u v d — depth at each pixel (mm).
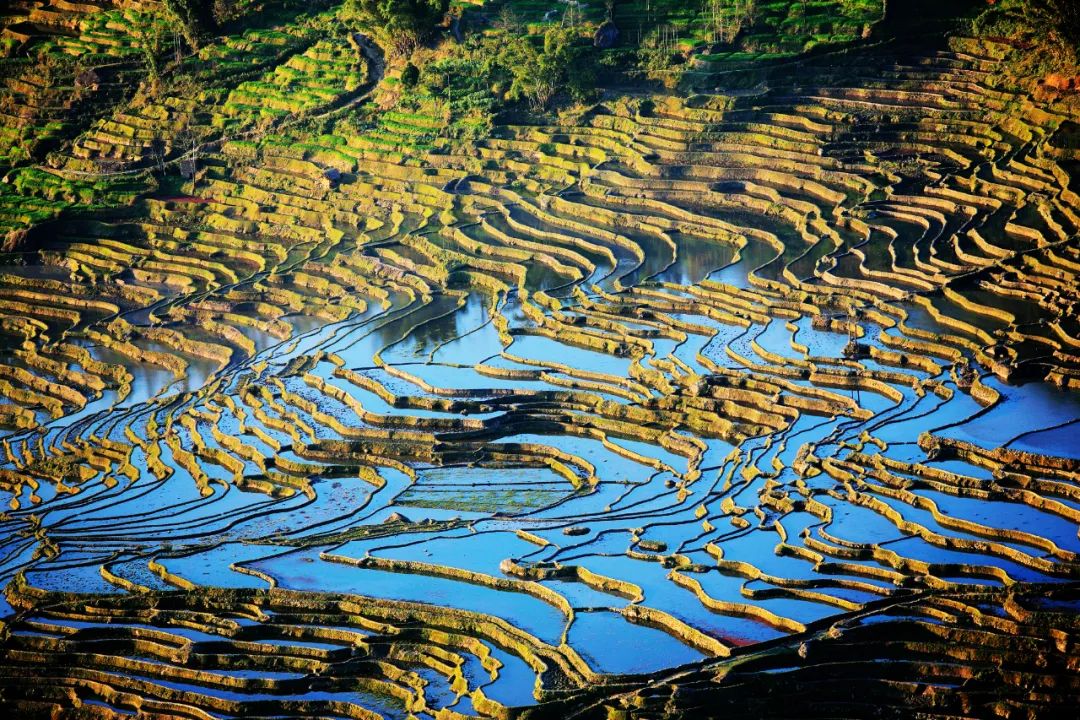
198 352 124500
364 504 97500
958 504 84688
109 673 79938
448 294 126750
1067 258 108688
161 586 87875
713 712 68875
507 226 135125
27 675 80125
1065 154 120688
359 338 120500
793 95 140125
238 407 113312
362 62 161375
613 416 104812
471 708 72625
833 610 76000
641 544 86000
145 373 122812
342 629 81875
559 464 100188
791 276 115812
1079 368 96875
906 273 112062
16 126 161875
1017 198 118938
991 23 140750
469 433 104625
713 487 92625
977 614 73438
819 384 102250
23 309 135750
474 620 80188
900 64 140250
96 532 96812
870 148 130875
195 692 77125
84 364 125062
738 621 76250
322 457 104688
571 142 144000
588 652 75000
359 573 87438
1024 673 68812
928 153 129250
